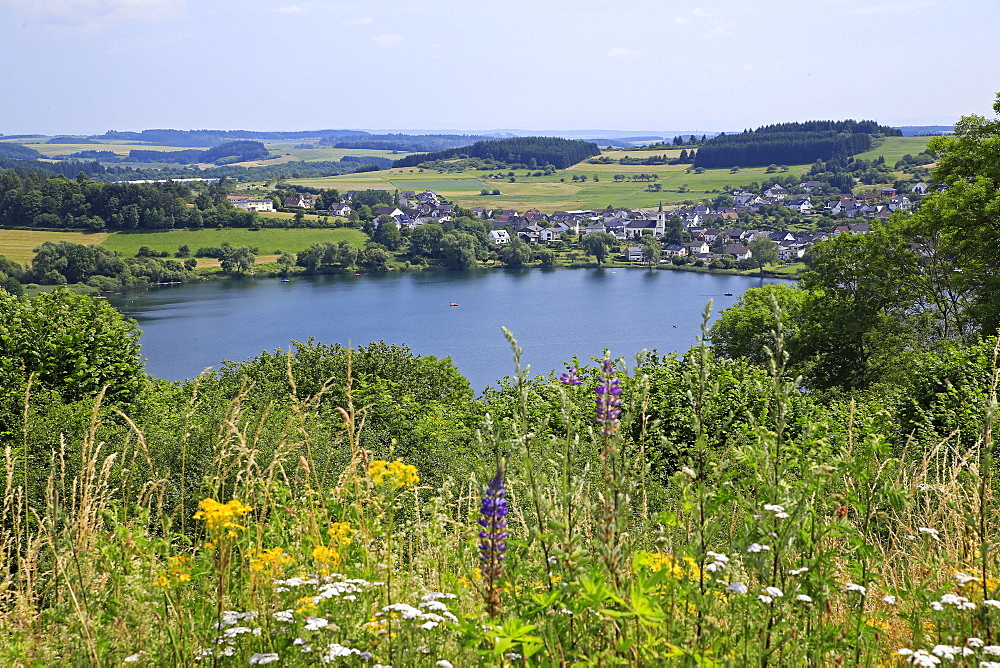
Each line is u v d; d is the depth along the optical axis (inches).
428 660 137.6
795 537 134.4
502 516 132.0
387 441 522.0
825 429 154.3
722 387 449.7
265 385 733.9
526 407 139.3
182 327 3690.9
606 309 4116.6
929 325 1278.3
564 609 123.9
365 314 4037.9
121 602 152.4
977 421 155.8
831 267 1379.2
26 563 169.3
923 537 163.9
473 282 5310.0
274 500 191.0
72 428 458.6
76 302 733.3
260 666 137.6
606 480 134.2
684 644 125.3
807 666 130.3
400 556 173.8
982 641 127.8
